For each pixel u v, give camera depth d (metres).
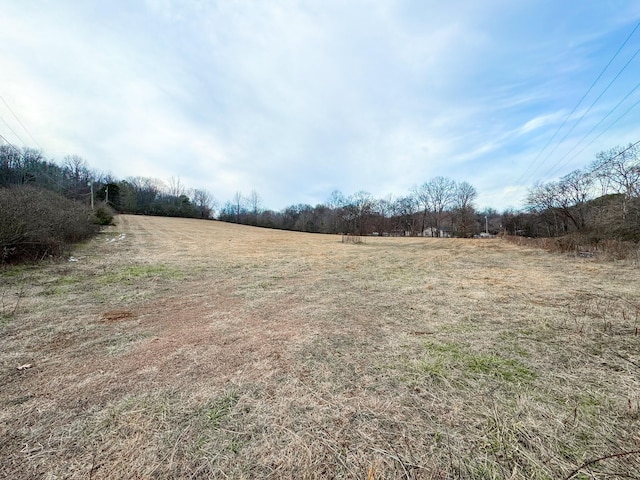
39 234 7.36
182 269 7.31
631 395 1.84
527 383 2.02
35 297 4.47
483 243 19.70
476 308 4.04
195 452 1.40
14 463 1.32
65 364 2.35
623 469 1.26
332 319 3.58
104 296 4.63
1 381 2.07
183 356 2.52
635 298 4.47
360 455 1.38
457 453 1.38
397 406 1.77
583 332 3.03
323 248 14.82
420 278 6.54
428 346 2.71
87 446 1.43
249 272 7.14
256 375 2.18
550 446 1.41
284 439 1.49
